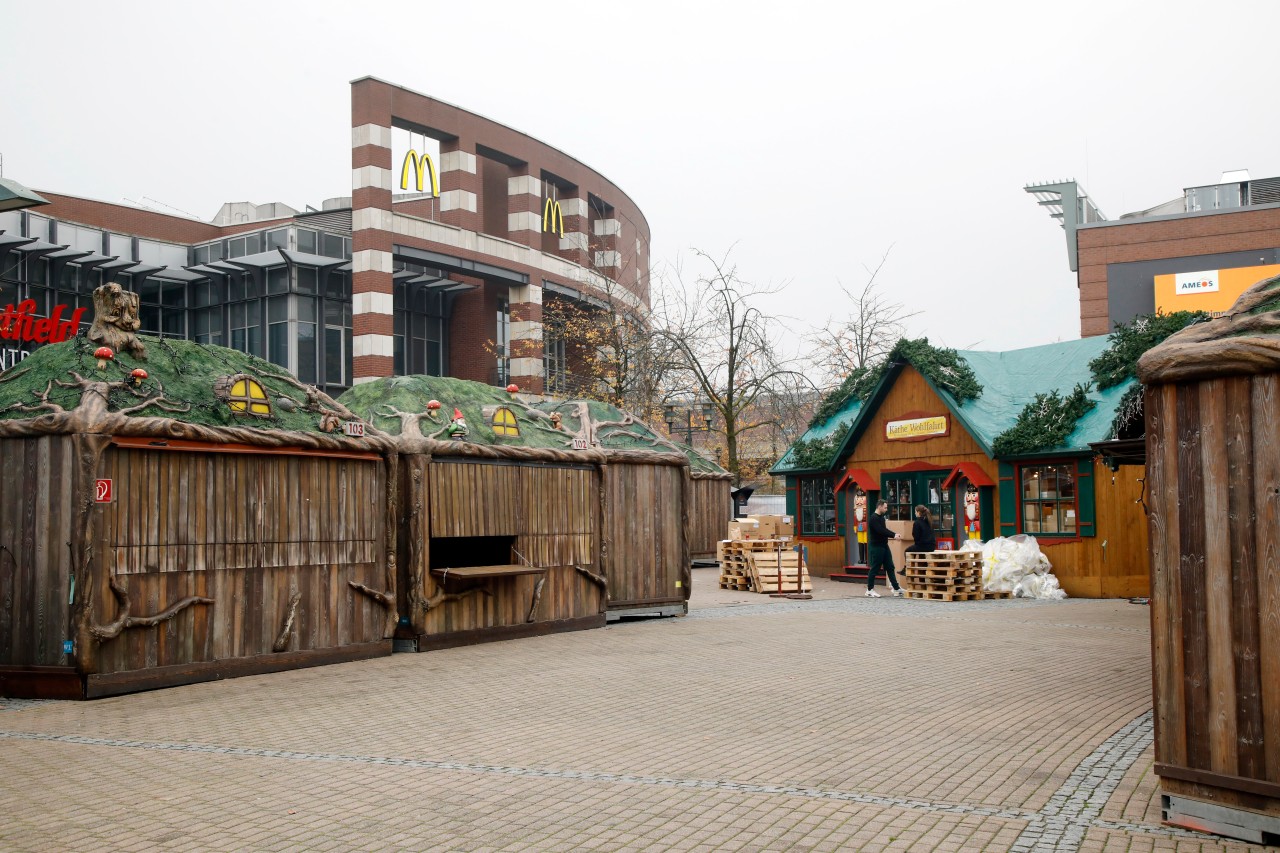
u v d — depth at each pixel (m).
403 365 48.12
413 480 14.25
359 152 42.72
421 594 14.21
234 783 7.50
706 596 22.00
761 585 22.23
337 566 13.36
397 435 14.41
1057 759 7.87
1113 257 52.66
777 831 6.24
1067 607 18.91
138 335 12.50
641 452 18.05
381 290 42.66
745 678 11.72
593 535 16.98
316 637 13.05
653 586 18.03
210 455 12.04
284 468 12.84
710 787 7.25
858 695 10.59
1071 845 5.88
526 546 15.84
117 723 9.66
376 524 13.91
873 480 26.05
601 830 6.33
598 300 48.78
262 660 12.37
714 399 32.97
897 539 24.08
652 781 7.44
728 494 31.50
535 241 50.16
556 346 52.56
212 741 8.88
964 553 20.64
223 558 12.11
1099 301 52.81
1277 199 53.75
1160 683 6.31
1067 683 11.06
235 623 12.20
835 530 27.08
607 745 8.60
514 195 50.09
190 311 47.19
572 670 12.51
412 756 8.29
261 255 43.94
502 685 11.54
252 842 6.18
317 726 9.47
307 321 44.59
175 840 6.23
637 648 14.30
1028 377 24.03
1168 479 6.33
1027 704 9.98
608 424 19.12
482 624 15.07
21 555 11.12
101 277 44.94
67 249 42.97
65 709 10.34
